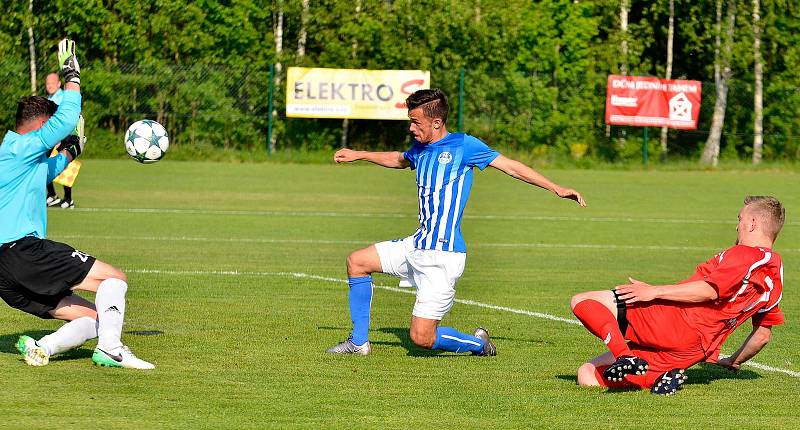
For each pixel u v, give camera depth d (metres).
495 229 58.25
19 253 22.34
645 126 109.44
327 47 116.38
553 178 97.06
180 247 47.69
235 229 55.69
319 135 112.31
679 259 47.22
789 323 31.50
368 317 25.52
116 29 112.25
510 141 111.50
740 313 21.64
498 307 33.62
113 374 22.33
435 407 20.08
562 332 29.23
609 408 20.27
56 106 23.27
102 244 48.03
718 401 21.20
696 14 126.00
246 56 116.94
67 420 18.45
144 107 107.25
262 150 110.00
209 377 22.28
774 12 119.38
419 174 24.61
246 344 26.30
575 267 43.97
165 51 114.94
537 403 20.58
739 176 103.75
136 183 82.38
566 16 121.88
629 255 48.31
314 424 18.55
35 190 22.64
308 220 60.81
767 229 21.53
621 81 106.88
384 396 20.95
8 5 111.00
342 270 41.44
